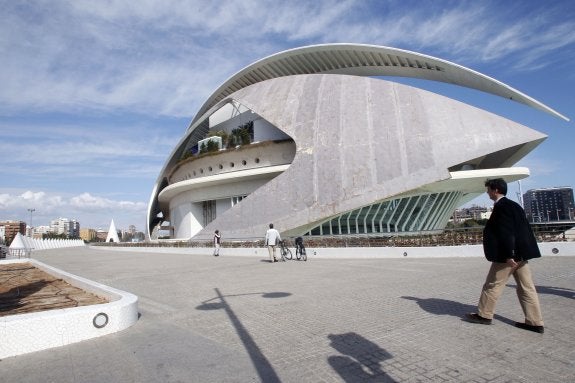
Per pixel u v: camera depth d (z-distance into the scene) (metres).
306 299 7.68
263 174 28.52
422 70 29.27
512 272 5.18
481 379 3.58
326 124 25.17
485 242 5.30
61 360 4.57
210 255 24.11
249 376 3.87
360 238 18.80
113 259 24.06
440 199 24.23
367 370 3.90
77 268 17.66
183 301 8.06
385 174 21.83
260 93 30.67
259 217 25.56
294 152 29.05
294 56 34.62
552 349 4.29
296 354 4.45
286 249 18.72
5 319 4.89
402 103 23.47
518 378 3.57
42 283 10.41
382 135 22.86
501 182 5.39
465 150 20.61
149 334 5.55
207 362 4.32
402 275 10.63
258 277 11.63
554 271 10.04
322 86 27.64
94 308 5.53
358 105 24.84
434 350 4.39
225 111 36.47
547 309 6.06
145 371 4.12
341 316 6.12
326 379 3.71
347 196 22.48
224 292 8.98
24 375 4.14
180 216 36.84
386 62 31.14
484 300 5.36
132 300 6.20
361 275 11.04
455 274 10.33
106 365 4.35
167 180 44.38
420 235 17.80
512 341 4.60
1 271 14.57
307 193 23.98
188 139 41.28
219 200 32.88
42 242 60.19
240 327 5.73
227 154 31.84
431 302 6.88
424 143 21.44
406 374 3.76
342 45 31.25
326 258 18.11
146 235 44.88
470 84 26.72
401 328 5.30
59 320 5.17
